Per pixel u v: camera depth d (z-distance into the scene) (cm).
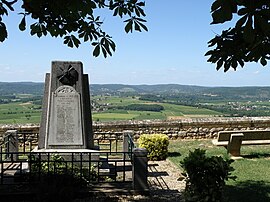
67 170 686
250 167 843
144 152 643
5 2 397
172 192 668
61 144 772
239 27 257
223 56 386
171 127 1266
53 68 780
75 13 446
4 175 719
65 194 585
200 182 510
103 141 1216
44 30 495
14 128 1137
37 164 711
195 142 1222
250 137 1000
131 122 1238
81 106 782
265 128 1308
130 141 856
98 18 495
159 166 910
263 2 254
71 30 490
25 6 426
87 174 689
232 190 657
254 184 696
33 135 1153
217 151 1049
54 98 777
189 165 520
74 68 784
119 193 636
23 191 605
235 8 245
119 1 449
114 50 466
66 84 783
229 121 1288
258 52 333
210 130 1285
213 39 397
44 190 583
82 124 780
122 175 753
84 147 779
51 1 423
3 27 381
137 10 445
